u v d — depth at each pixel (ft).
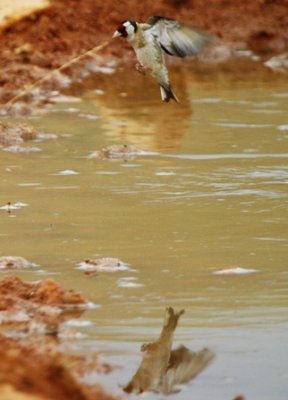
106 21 192.34
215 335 65.31
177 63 180.86
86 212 92.79
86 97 148.46
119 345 63.57
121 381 58.75
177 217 91.50
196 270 77.30
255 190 101.30
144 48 84.69
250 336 65.05
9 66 160.97
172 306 69.87
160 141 122.31
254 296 71.72
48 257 80.23
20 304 68.69
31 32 179.01
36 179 104.94
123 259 79.97
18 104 139.33
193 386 58.85
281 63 181.57
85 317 67.67
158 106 142.61
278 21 212.23
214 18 210.59
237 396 57.47
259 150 117.91
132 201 96.89
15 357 52.95
